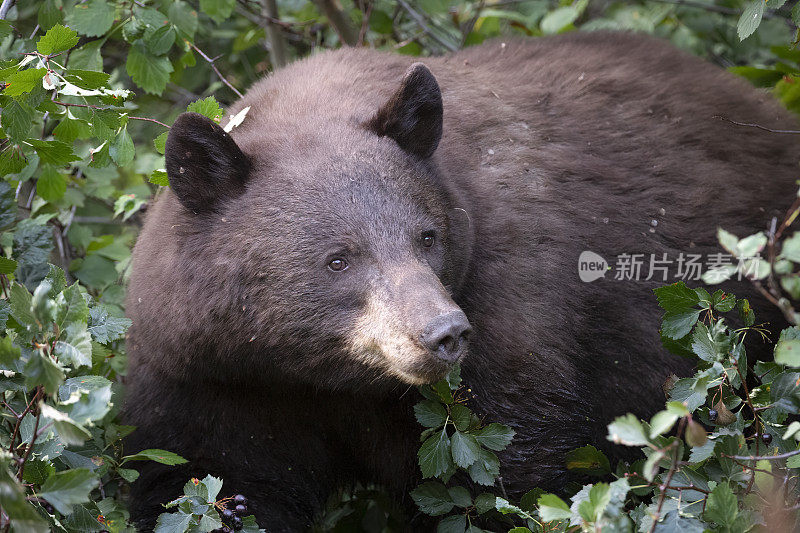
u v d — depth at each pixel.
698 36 15.77
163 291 7.91
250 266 7.62
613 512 6.25
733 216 10.11
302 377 7.98
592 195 9.54
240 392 8.22
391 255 7.49
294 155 7.83
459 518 8.45
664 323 7.69
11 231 9.99
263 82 9.49
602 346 9.48
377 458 9.06
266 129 8.30
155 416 8.38
